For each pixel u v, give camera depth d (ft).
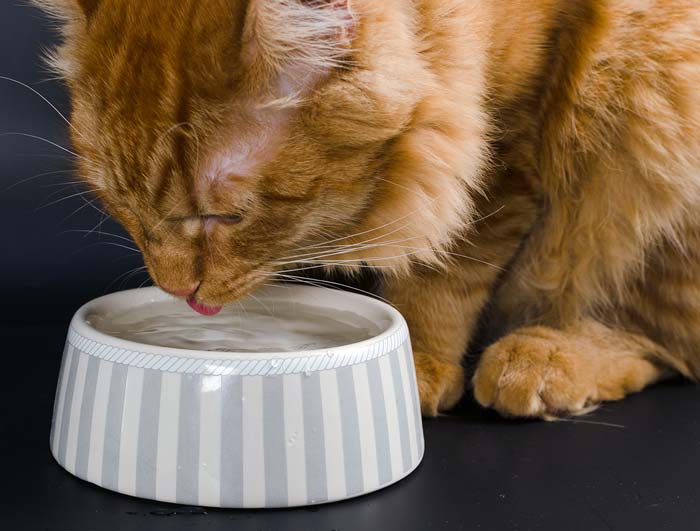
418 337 6.90
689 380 7.45
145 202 5.60
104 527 5.08
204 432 5.11
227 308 6.42
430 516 5.29
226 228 5.66
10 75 9.66
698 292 7.22
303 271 7.02
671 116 6.85
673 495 5.59
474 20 6.08
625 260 7.20
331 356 5.22
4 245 9.50
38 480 5.53
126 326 6.24
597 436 6.33
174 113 5.34
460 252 6.75
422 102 5.76
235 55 5.28
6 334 8.16
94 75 5.62
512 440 6.24
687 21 6.84
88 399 5.38
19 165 9.65
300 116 5.48
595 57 6.66
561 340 6.93
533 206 6.86
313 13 5.21
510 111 6.57
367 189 5.88
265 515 5.18
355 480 5.32
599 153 6.88
